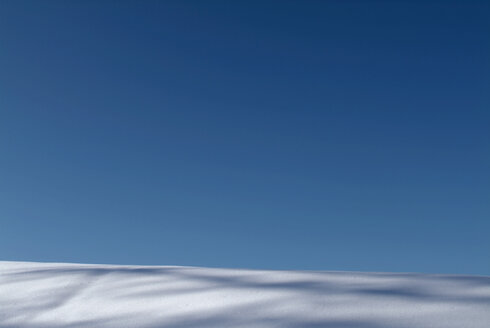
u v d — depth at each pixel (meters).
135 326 1.07
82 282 1.44
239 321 1.04
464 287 1.20
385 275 1.38
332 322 1.01
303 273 1.43
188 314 1.11
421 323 0.98
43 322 1.14
